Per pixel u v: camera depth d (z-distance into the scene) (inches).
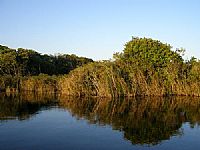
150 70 3690.9
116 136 1414.9
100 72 3351.4
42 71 5930.1
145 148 1221.1
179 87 3688.5
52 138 1368.1
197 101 2972.4
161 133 1488.7
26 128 1574.8
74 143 1284.4
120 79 3380.9
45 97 3243.1
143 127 1625.2
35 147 1219.9
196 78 3678.6
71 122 1750.7
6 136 1397.6
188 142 1321.4
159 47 3976.4
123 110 2252.7
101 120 1822.1
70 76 3548.2
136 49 4013.3
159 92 3577.8
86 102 2775.6
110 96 3282.5
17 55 5354.3
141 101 2910.9
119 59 3649.1
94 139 1355.8
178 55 3966.5
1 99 2997.0
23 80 4234.7
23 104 2596.0
